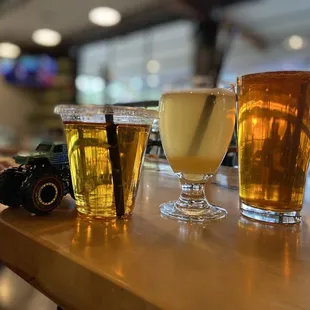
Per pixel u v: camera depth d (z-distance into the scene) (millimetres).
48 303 564
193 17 3396
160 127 473
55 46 5254
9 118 5652
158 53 4461
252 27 3340
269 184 429
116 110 395
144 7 3373
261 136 432
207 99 430
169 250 319
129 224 394
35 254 324
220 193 628
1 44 5074
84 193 400
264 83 426
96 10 3326
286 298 237
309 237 380
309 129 427
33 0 3453
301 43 3424
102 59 5082
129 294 239
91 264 277
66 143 426
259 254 321
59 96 5422
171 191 605
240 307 223
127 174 409
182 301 227
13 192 426
